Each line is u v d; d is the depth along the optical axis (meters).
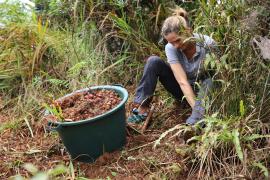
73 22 3.85
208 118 2.26
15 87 3.74
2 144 3.01
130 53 3.64
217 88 2.54
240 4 2.48
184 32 2.60
